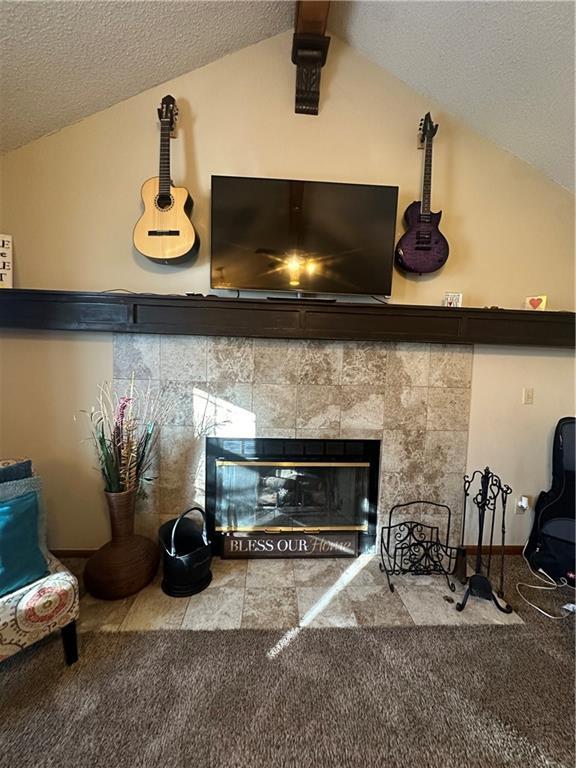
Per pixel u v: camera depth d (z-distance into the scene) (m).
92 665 1.39
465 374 2.14
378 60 1.99
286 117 1.99
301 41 1.81
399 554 2.17
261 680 1.34
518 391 2.18
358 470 2.18
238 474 2.14
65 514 2.06
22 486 1.50
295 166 2.01
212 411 2.05
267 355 2.05
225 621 1.62
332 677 1.36
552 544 2.04
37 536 1.46
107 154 1.94
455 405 2.14
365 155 2.03
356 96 2.01
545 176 2.12
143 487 2.06
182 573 1.76
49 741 1.12
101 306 1.82
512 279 2.14
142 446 1.91
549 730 1.20
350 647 1.50
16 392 1.98
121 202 1.96
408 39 1.80
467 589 1.81
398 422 2.13
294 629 1.59
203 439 2.07
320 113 2.00
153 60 1.76
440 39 1.72
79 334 1.98
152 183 1.84
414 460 2.15
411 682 1.35
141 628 1.57
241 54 1.95
